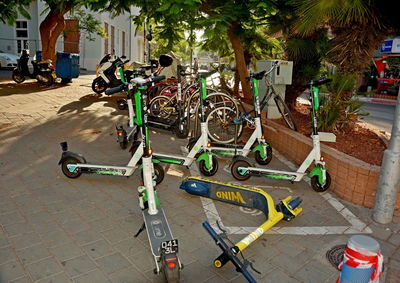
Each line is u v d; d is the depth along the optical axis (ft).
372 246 7.01
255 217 12.99
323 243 11.46
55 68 44.01
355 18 17.30
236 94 36.86
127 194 14.29
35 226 11.58
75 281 9.12
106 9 27.53
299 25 17.56
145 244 10.91
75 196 13.88
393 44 54.95
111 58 36.32
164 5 21.16
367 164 14.38
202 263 10.18
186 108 24.11
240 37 27.27
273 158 19.52
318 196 15.01
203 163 16.44
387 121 34.86
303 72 26.89
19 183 14.75
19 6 36.35
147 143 10.59
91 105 31.37
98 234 11.32
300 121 24.64
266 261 10.40
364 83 59.98
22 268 9.50
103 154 18.88
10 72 58.54
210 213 13.14
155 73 33.71
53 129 23.07
